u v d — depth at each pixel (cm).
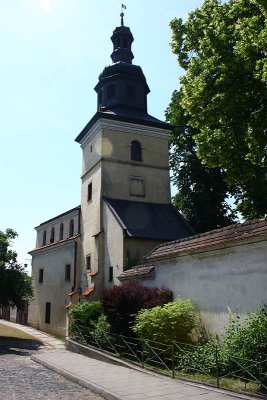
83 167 3006
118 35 3062
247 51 1151
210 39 1288
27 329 3164
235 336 1009
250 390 864
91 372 1183
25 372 1239
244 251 1129
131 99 2888
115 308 1513
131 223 2348
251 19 1164
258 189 2478
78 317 1922
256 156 1355
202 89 1269
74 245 2859
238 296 1130
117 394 891
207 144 1373
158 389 936
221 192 3080
